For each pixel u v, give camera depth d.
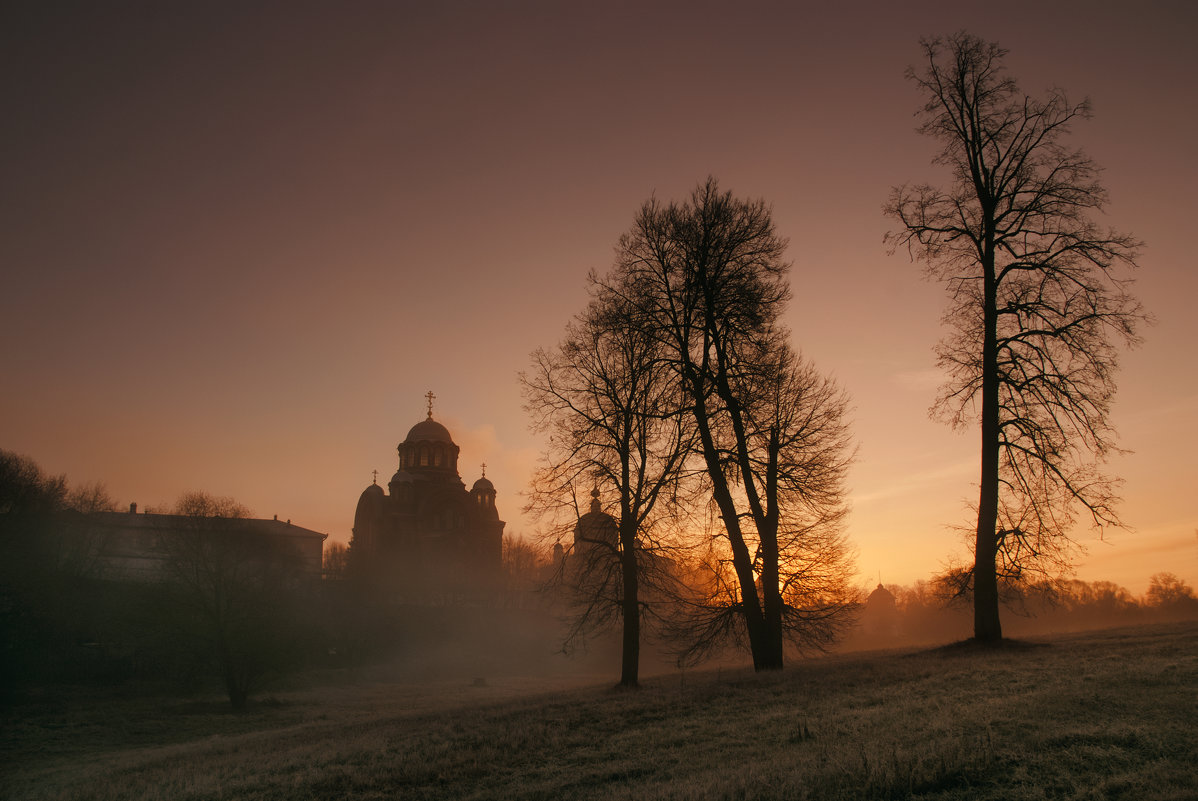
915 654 24.30
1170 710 11.70
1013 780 9.60
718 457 25.20
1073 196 23.38
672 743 14.39
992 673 17.30
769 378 25.22
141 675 61.47
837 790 9.79
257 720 45.03
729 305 25.33
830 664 24.45
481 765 14.49
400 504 115.56
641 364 26.19
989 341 24.19
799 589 25.77
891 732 12.54
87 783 21.14
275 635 55.47
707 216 25.97
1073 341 23.06
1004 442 23.77
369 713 44.75
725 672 27.97
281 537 64.50
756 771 11.00
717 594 26.38
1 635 56.25
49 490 76.75
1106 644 20.81
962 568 25.67
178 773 18.94
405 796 13.09
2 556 60.31
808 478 25.25
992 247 24.48
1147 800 8.34
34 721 45.22
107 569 82.56
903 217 25.97
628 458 26.25
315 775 15.36
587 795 11.58
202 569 55.97
